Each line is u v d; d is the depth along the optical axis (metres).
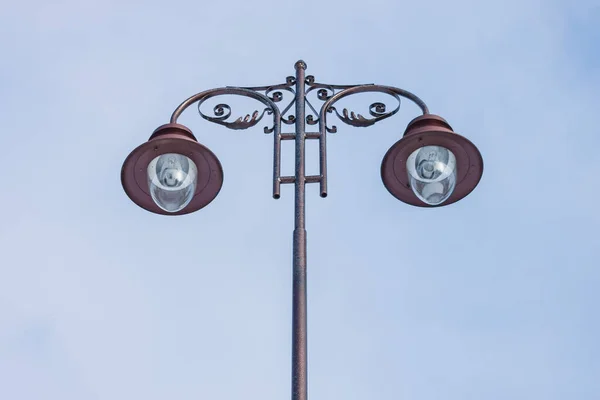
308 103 9.46
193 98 9.52
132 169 9.00
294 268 8.06
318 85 9.62
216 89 9.63
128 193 9.16
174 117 9.28
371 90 9.58
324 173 8.75
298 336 7.70
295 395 7.46
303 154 8.88
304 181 8.70
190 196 8.97
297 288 7.95
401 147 8.90
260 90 9.69
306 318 7.82
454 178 8.90
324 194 8.64
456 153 8.95
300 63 9.65
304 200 8.52
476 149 8.88
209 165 9.07
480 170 9.02
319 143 9.03
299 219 8.37
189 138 8.99
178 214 9.38
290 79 9.69
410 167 8.91
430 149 8.89
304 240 8.23
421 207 9.34
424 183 8.84
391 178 9.12
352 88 9.55
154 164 8.95
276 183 8.70
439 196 8.87
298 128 9.09
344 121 9.38
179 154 8.97
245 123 9.45
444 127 8.95
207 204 9.30
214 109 9.55
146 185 9.06
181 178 8.89
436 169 8.83
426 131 8.80
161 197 8.89
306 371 7.58
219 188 9.20
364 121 9.40
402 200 9.29
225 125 9.52
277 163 8.82
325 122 9.19
